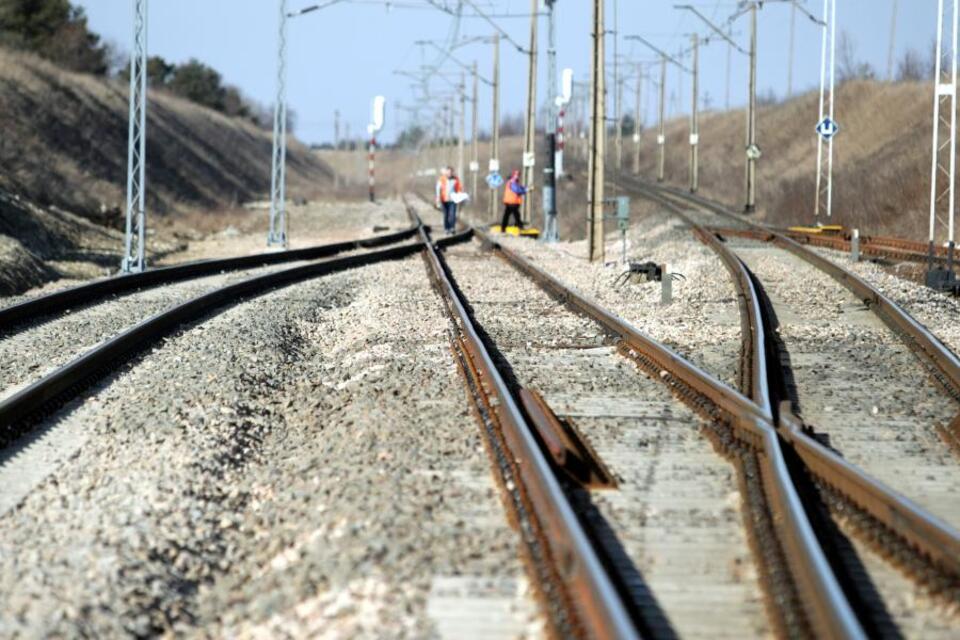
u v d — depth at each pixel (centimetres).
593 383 5191
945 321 7694
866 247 14138
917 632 2452
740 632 2427
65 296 8288
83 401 4875
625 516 3186
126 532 3081
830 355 6119
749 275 9700
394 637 2369
